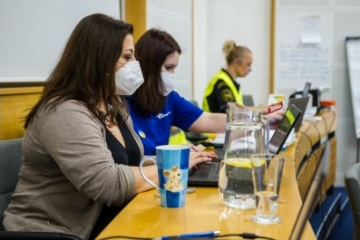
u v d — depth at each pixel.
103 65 1.25
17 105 1.61
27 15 1.76
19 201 1.22
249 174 0.98
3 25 1.63
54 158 1.14
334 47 4.22
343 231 2.99
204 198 1.08
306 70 4.28
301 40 4.23
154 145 1.77
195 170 1.32
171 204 1.00
